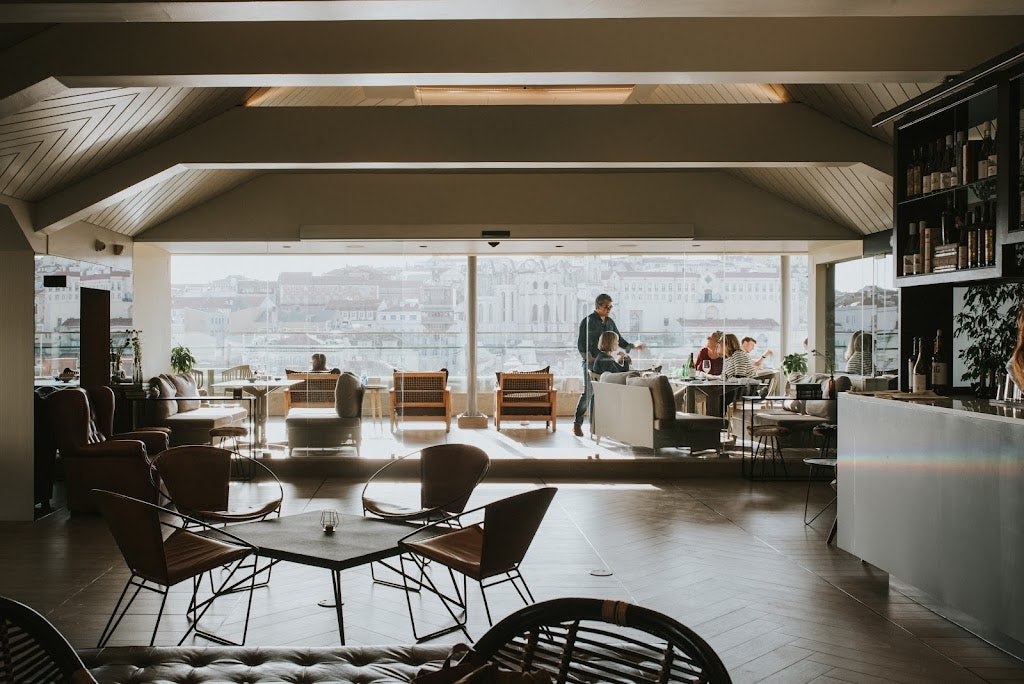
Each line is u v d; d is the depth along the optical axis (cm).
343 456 989
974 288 559
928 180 544
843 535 600
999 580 420
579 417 1054
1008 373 499
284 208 1013
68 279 830
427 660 329
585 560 610
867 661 421
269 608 506
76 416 759
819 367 1058
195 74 545
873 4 411
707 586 548
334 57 549
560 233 1019
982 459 433
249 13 418
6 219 733
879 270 965
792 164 794
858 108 739
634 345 1043
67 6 405
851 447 585
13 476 748
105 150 731
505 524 427
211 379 1056
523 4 406
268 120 785
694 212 1027
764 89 816
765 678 400
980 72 463
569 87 852
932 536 480
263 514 553
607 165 804
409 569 595
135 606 506
